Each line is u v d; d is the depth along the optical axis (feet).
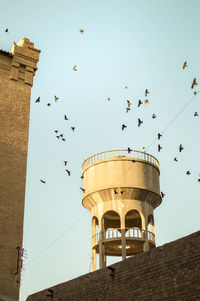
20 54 118.42
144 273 76.54
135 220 145.89
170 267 72.23
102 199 134.10
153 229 135.54
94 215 135.74
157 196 136.36
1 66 114.83
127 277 79.71
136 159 137.28
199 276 66.95
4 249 96.89
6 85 113.29
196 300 66.13
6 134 107.76
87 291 87.71
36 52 121.39
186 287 68.33
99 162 138.21
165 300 70.74
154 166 140.26
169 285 71.15
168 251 73.67
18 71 116.67
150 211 135.95
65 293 93.35
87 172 140.77
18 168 105.91
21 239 99.60
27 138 110.42
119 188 132.16
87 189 137.49
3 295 92.53
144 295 74.79
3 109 110.01
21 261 97.86
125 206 131.64
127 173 134.31
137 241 129.49
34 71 119.55
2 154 105.19
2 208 100.01
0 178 102.63
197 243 69.10
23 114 112.47
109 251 138.31
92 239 134.00
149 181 135.64
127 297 77.92
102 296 83.46
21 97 114.32
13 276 95.50
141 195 133.18
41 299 99.40
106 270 84.94
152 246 133.90
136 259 79.30
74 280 92.43
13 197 102.37
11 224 99.76
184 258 70.44
